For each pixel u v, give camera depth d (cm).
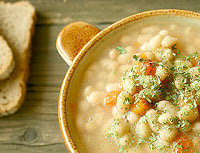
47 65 45
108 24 46
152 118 26
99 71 29
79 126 28
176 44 29
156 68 27
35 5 49
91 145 27
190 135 25
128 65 29
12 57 44
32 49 46
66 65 45
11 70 44
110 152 26
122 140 26
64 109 27
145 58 27
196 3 44
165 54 28
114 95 27
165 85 27
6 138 43
